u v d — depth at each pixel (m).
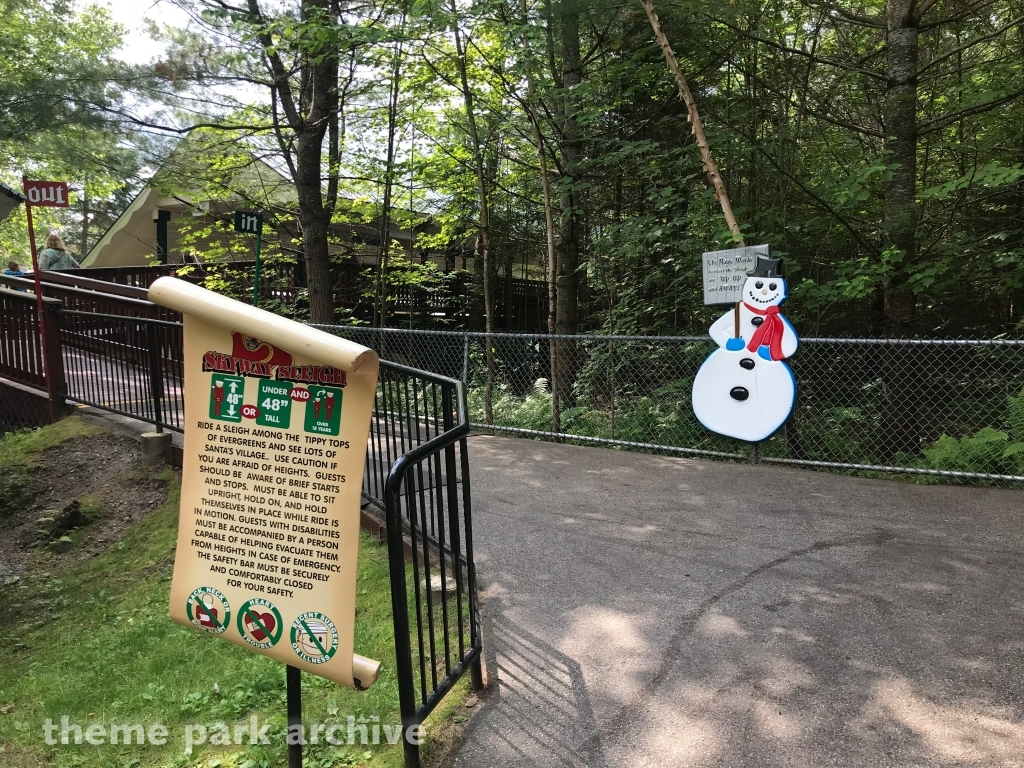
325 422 2.01
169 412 6.54
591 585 3.77
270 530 2.08
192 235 13.83
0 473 6.43
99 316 6.95
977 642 3.06
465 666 2.76
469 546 2.93
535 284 16.22
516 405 8.85
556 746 2.47
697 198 7.64
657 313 9.19
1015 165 6.30
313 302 10.75
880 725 2.51
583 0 7.39
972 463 5.73
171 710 3.03
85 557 5.40
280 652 2.10
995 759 2.31
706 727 2.53
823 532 4.49
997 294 8.67
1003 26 7.68
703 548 4.26
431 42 8.66
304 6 9.04
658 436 7.49
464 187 11.43
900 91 7.04
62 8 11.11
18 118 9.05
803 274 8.52
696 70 8.64
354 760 2.52
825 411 7.36
